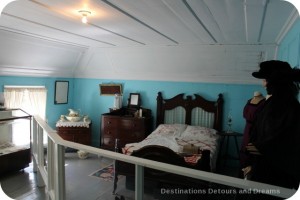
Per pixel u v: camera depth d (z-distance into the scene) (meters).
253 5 1.90
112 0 1.90
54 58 4.35
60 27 2.93
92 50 4.67
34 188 3.11
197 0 1.85
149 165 1.19
